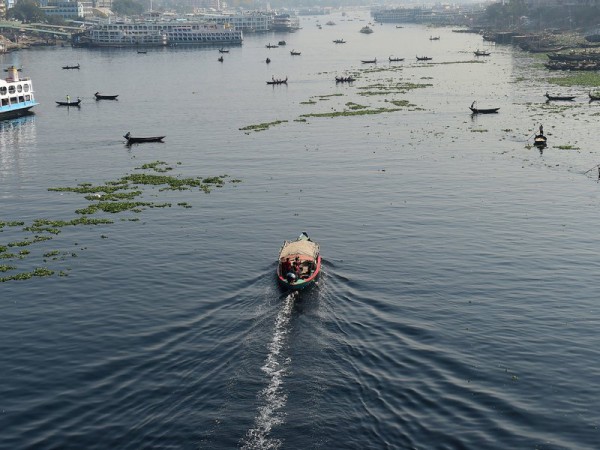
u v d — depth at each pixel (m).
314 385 43.25
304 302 56.56
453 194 92.25
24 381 45.69
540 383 44.47
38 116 175.12
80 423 40.62
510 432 39.31
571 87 196.50
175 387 43.88
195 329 52.28
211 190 96.75
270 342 49.22
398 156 116.69
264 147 127.44
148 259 68.75
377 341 49.66
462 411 41.16
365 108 171.50
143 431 39.38
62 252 71.25
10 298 59.69
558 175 101.00
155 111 179.88
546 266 65.38
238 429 38.78
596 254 68.31
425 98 186.62
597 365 46.72
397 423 39.62
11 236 77.00
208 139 137.50
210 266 66.38
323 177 103.31
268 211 85.75
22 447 38.56
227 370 45.44
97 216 84.12
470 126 142.88
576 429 39.69
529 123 143.50
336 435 38.28
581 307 56.06
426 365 46.31
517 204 86.94
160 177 103.94
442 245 72.00
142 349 49.47
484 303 57.03
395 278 62.66
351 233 76.56
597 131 132.25
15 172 111.19
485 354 48.19
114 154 124.81
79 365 47.53
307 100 191.50
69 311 56.78
